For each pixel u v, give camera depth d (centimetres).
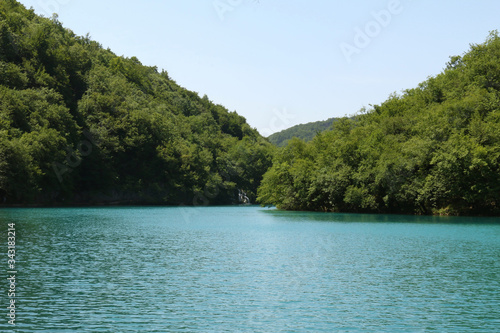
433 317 1795
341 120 11350
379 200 8862
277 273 2616
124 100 15888
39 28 13750
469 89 8844
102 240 4125
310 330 1638
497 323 1723
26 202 10075
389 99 11919
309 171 10125
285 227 5772
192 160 16350
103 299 2030
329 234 4834
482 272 2666
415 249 3625
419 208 8412
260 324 1694
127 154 14538
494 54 9200
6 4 15012
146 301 1998
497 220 6781
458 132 7644
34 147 9594
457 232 4997
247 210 11544
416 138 8350
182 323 1705
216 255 3284
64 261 2958
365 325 1692
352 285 2322
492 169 7244
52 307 1898
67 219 6694
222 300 2027
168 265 2856
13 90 10775
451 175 7344
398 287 2283
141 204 14625
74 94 14350
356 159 9350
